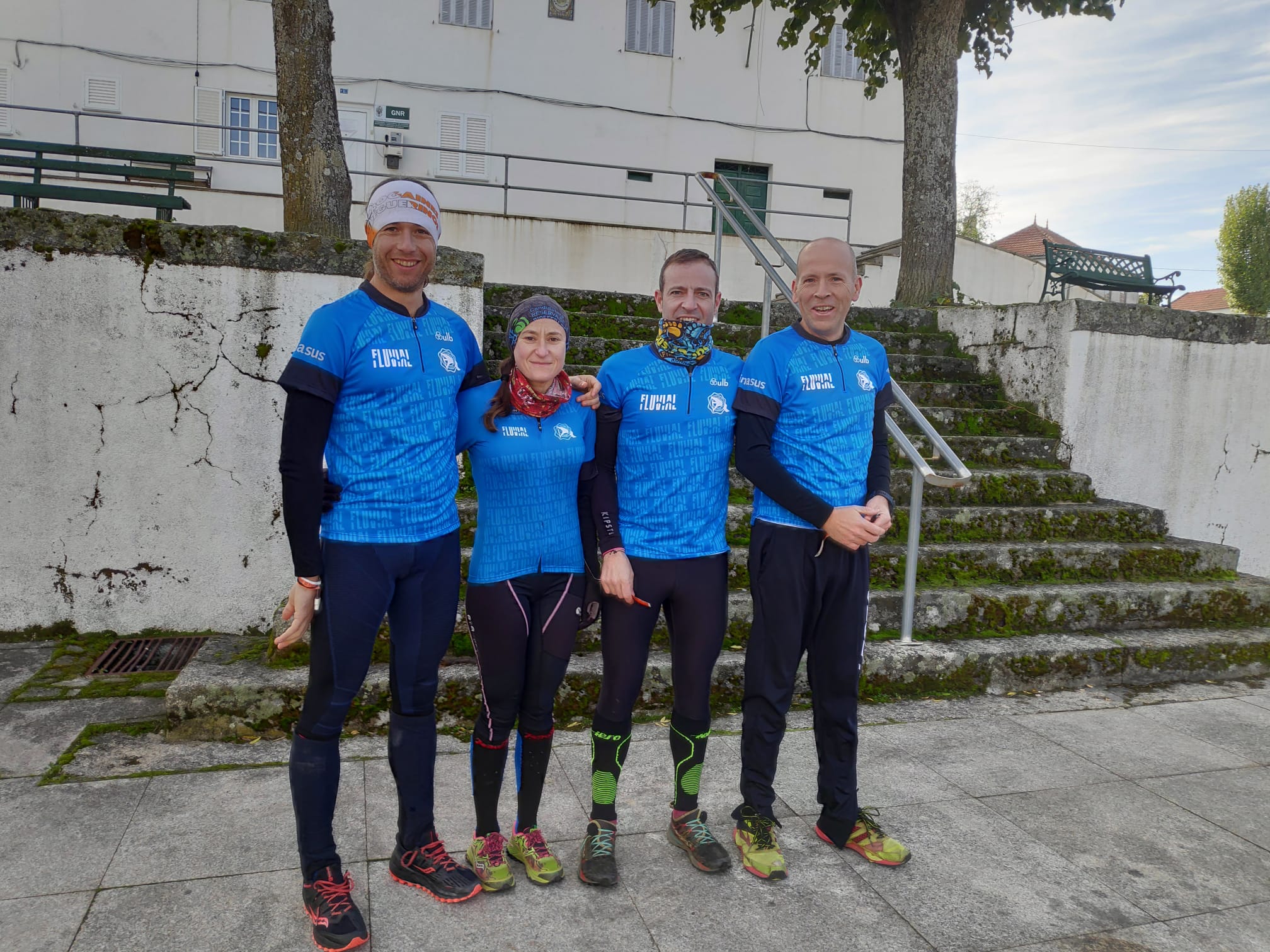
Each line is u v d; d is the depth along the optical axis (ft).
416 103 41.34
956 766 10.02
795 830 8.50
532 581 7.21
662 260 34.24
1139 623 14.01
